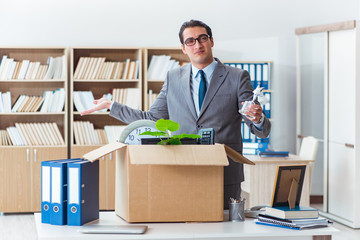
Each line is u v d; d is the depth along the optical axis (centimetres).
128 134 250
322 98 645
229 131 285
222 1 709
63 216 233
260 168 538
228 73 284
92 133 650
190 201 237
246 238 223
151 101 662
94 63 650
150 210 235
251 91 281
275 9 718
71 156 642
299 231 224
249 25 715
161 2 696
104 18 684
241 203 243
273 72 721
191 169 237
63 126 670
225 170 277
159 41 696
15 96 661
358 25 575
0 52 653
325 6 724
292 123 725
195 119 285
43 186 240
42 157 633
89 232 218
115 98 653
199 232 221
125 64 659
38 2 669
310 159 575
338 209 615
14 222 596
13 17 664
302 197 547
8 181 626
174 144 238
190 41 276
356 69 575
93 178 242
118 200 253
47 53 666
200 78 287
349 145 587
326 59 631
